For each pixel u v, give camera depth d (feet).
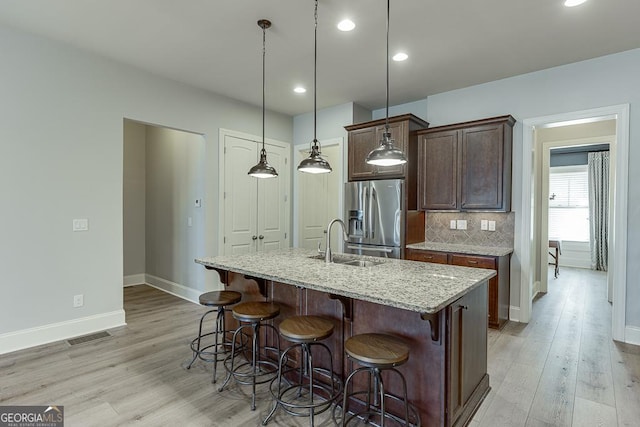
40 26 9.40
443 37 9.64
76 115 10.73
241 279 9.62
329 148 19.27
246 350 9.44
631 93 10.32
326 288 6.19
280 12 8.53
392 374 6.49
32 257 9.96
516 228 12.51
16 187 9.67
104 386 7.85
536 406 7.09
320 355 7.72
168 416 6.73
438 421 5.95
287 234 17.75
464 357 6.51
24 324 9.84
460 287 6.17
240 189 15.57
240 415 6.81
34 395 7.45
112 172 11.53
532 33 9.37
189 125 13.62
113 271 11.60
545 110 11.80
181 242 15.81
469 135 12.64
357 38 9.78
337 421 6.66
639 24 8.86
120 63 11.65
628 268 10.37
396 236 13.19
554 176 26.40
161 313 13.37
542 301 15.35
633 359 9.23
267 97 15.05
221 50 10.66
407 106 15.69
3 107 9.43
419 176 13.84
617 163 10.54
